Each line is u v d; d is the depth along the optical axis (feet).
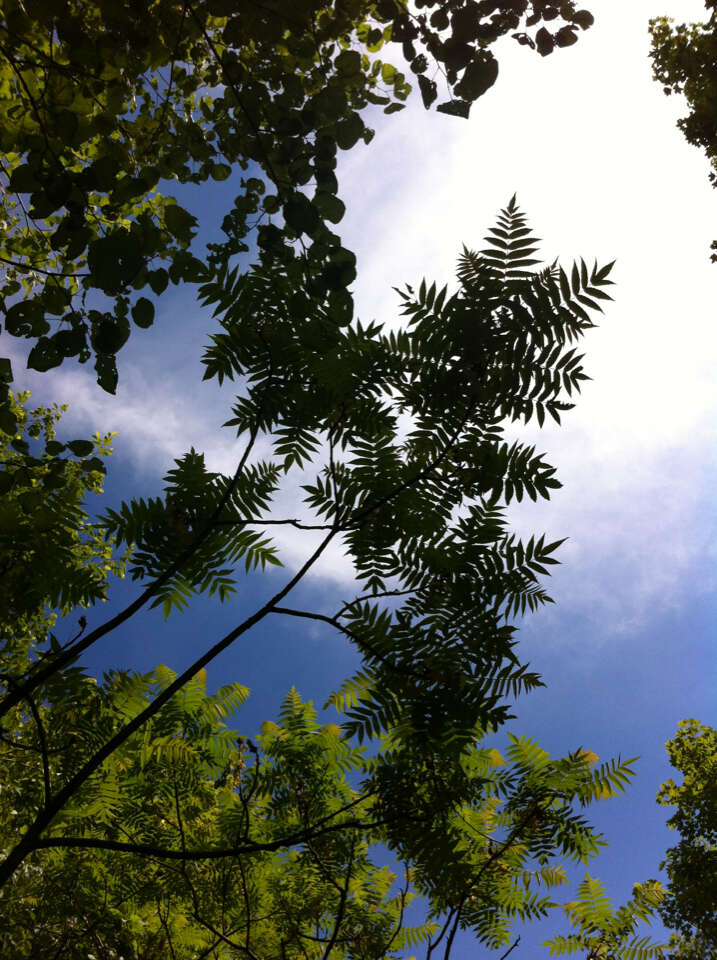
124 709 9.72
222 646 6.92
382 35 8.37
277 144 6.00
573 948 9.68
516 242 7.12
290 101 6.42
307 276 6.21
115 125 6.41
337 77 6.62
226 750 10.87
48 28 5.72
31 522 7.43
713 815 27.40
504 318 7.16
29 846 5.75
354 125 6.24
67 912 9.18
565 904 9.77
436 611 7.51
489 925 9.46
